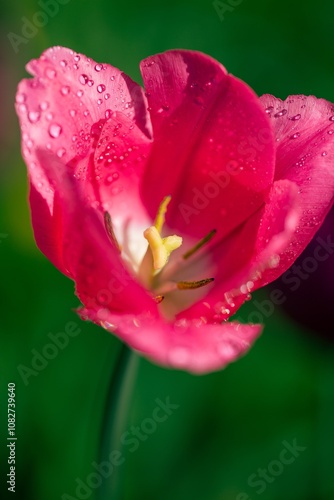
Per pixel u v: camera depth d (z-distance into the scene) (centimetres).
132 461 45
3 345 45
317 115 37
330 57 51
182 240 38
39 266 46
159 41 50
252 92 35
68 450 44
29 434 44
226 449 45
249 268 34
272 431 46
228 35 51
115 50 50
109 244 33
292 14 51
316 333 46
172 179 38
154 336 32
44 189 33
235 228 37
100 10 50
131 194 38
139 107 36
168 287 37
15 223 46
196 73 36
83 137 35
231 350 32
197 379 46
